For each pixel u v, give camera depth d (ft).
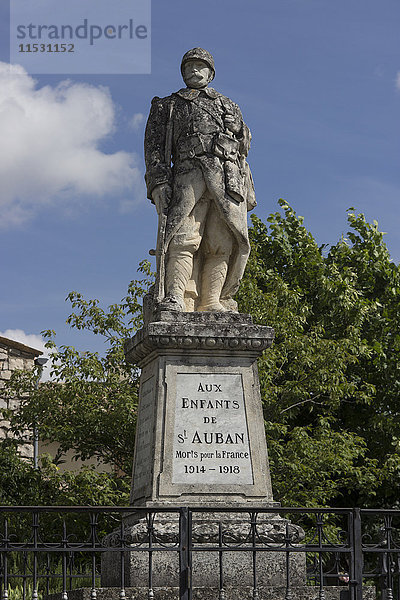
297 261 68.18
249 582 27.40
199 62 32.45
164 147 31.86
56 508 23.38
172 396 29.22
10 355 65.51
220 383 29.63
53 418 54.60
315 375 54.44
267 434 53.11
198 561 27.27
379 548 25.58
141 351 30.40
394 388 65.36
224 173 31.35
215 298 31.45
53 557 44.09
